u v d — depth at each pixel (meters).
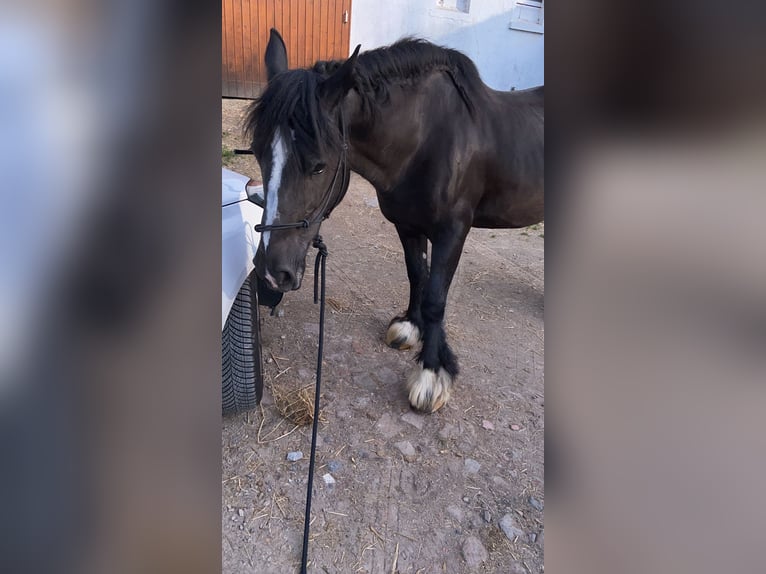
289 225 1.79
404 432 2.26
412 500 1.92
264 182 1.78
